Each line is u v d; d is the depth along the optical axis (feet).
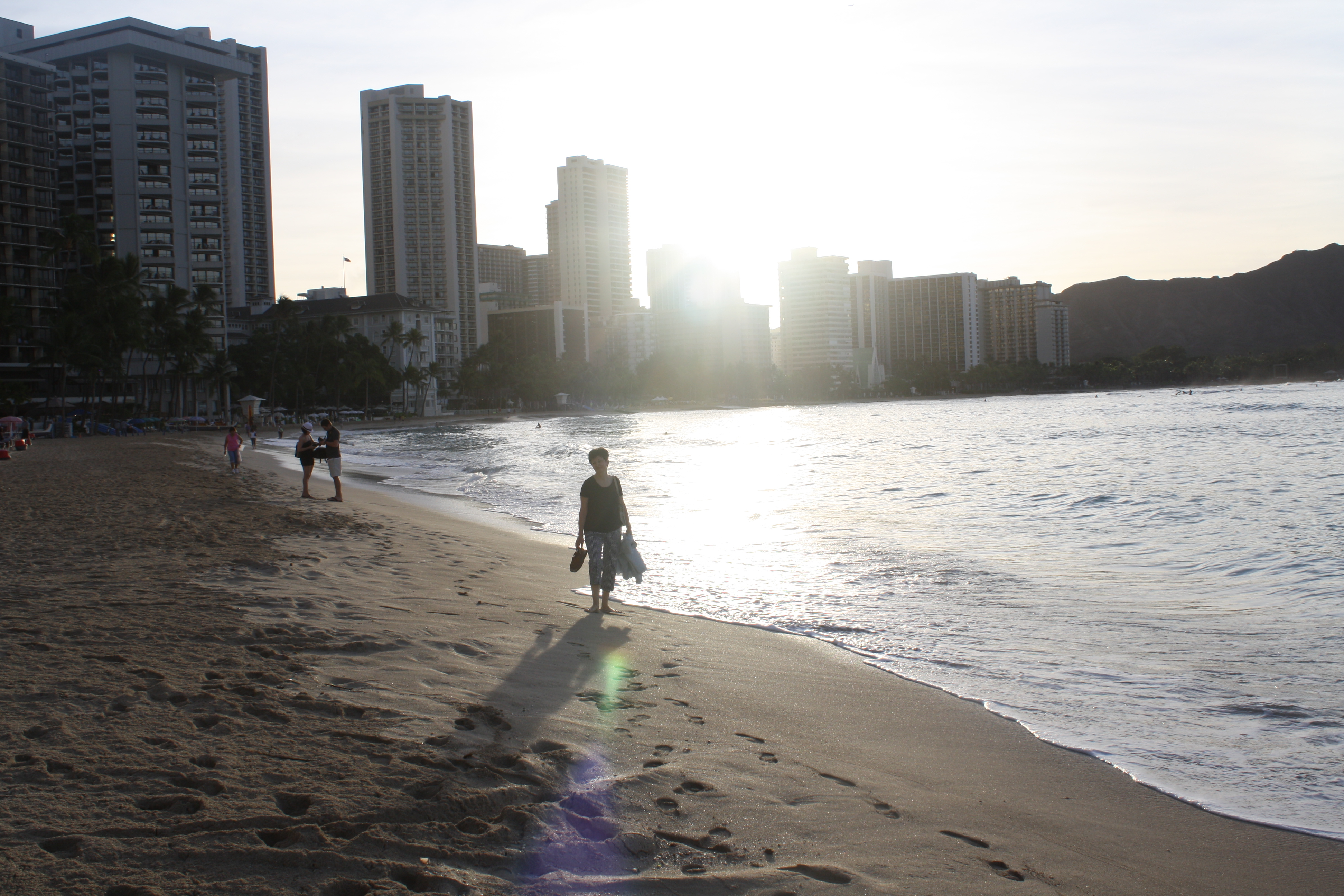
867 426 303.68
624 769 16.31
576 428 346.13
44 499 71.26
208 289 348.79
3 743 15.66
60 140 413.80
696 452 164.86
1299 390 596.29
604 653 25.84
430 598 32.86
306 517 60.13
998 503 73.10
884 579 40.19
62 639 23.52
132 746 15.62
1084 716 21.49
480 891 11.44
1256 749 19.26
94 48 403.13
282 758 15.33
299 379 406.41
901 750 18.88
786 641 28.89
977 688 23.68
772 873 12.66
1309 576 39.22
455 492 90.99
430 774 14.87
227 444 117.39
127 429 290.56
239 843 12.01
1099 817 15.83
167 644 23.22
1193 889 13.32
